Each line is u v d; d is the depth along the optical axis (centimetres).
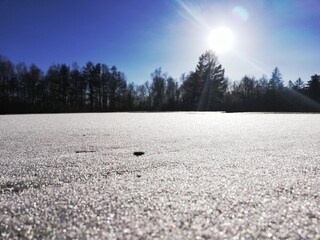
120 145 439
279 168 268
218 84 4053
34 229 132
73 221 140
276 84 4816
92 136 567
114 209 157
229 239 120
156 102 5009
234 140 500
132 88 5222
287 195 181
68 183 219
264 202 167
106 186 207
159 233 125
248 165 284
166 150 390
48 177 238
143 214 148
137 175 245
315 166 276
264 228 130
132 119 1366
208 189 196
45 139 518
